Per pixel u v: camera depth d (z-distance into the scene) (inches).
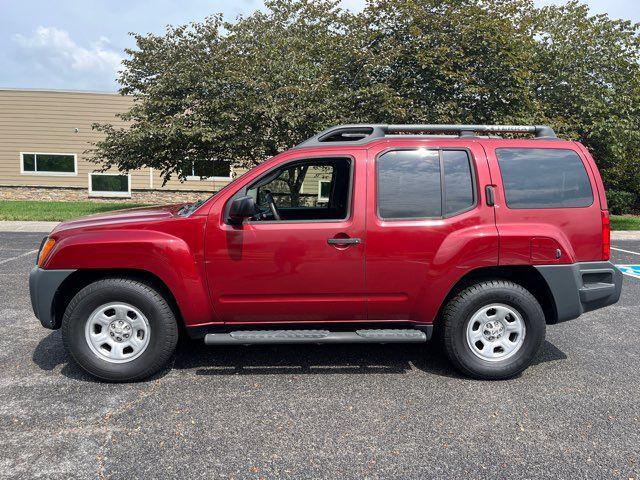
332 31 534.9
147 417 129.3
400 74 468.1
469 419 129.3
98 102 735.1
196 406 135.8
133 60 526.3
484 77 465.4
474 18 454.6
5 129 735.7
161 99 494.9
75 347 147.5
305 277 149.3
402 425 125.9
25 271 305.3
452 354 153.9
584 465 108.3
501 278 160.9
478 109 469.4
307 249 148.3
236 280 148.9
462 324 152.6
